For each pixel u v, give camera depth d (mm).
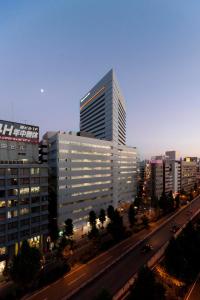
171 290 63875
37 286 61375
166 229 119750
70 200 120375
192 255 81812
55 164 116188
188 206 192000
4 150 88375
